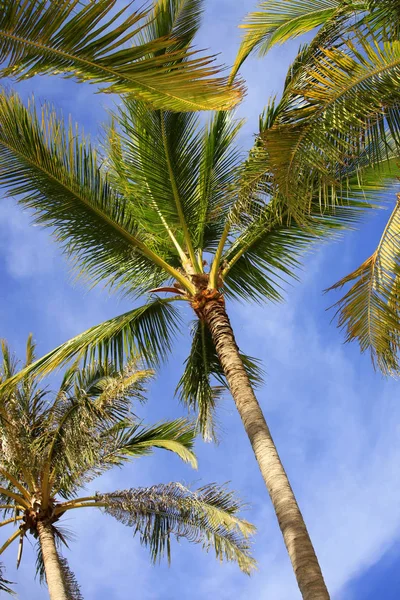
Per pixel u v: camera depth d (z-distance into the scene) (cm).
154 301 1020
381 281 757
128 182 1020
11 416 1272
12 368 1337
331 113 623
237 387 830
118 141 1010
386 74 609
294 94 734
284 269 1030
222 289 1037
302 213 655
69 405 1262
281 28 920
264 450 746
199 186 1009
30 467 1281
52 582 1227
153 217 1031
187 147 998
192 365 1074
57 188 887
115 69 488
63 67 486
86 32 470
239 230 1021
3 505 1336
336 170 643
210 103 503
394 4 650
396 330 769
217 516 1212
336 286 793
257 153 795
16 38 469
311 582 610
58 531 1330
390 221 748
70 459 1235
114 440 1354
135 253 990
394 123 616
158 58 482
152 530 1270
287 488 704
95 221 934
